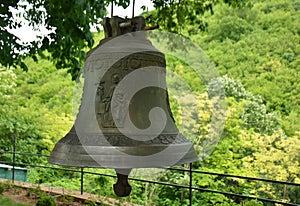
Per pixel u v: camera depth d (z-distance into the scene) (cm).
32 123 1106
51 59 551
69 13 355
